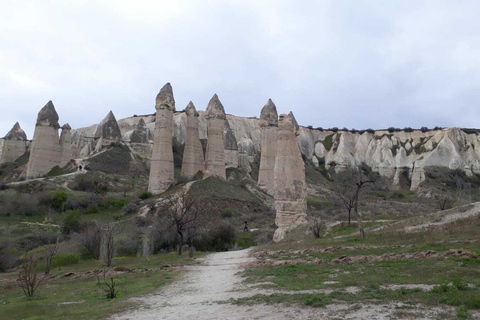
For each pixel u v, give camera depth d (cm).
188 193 5234
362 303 964
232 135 9025
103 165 7706
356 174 6962
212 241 3681
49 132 7225
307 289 1210
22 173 7619
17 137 9712
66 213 4944
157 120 5906
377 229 2797
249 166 9881
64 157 7494
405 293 1026
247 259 2302
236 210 5497
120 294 1444
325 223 3419
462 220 2458
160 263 2461
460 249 1609
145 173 8156
